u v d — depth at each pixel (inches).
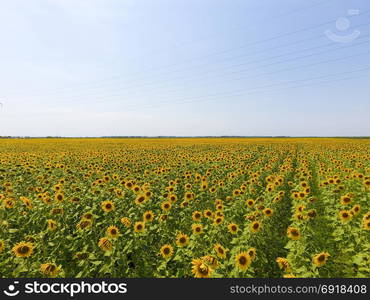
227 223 326.0
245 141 2792.8
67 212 380.8
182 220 365.4
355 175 547.8
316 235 315.6
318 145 1905.8
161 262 265.7
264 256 289.3
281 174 670.5
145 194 406.6
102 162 911.7
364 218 296.4
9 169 701.9
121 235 282.5
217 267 229.0
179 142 2709.2
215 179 592.4
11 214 358.0
